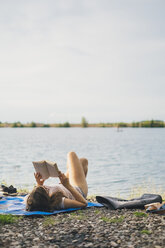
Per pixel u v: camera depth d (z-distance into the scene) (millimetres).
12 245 3646
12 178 14047
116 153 31219
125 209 5609
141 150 34938
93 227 4410
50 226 4461
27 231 4215
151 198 5797
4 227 4359
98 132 107500
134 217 4973
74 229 4309
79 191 5941
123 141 53250
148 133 95312
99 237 3977
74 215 5133
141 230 4250
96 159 25625
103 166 20859
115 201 5809
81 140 56344
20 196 7086
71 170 6344
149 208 5301
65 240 3879
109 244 3717
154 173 17500
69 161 6473
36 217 5016
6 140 54906
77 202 5590
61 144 44625
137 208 5715
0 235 3982
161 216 5027
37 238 3930
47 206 5266
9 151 32250
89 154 30094
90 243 3758
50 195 5418
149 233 4086
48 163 5477
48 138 63469
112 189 12328
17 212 5191
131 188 12523
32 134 87125
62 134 87875
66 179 5516
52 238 3938
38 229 4316
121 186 13125
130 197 9945
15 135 79062
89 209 5672
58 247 3629
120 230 4254
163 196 9398
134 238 3908
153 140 56594
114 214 5223
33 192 5285
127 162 23281
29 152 31172
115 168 19766
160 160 24750
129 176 16219
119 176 16219
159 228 4316
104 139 60031
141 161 24016
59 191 5512
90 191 11820
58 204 5453
